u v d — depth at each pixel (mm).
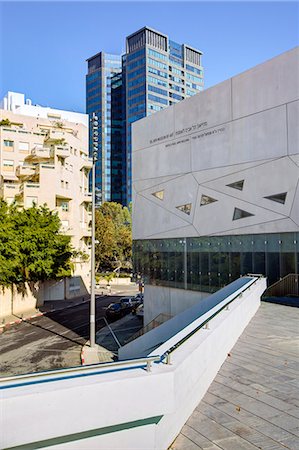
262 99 20953
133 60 123438
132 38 125000
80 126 59219
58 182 45781
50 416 3178
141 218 29516
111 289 58656
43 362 20328
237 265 21922
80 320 33156
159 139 27781
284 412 4844
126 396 3568
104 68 132750
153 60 121688
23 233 34500
